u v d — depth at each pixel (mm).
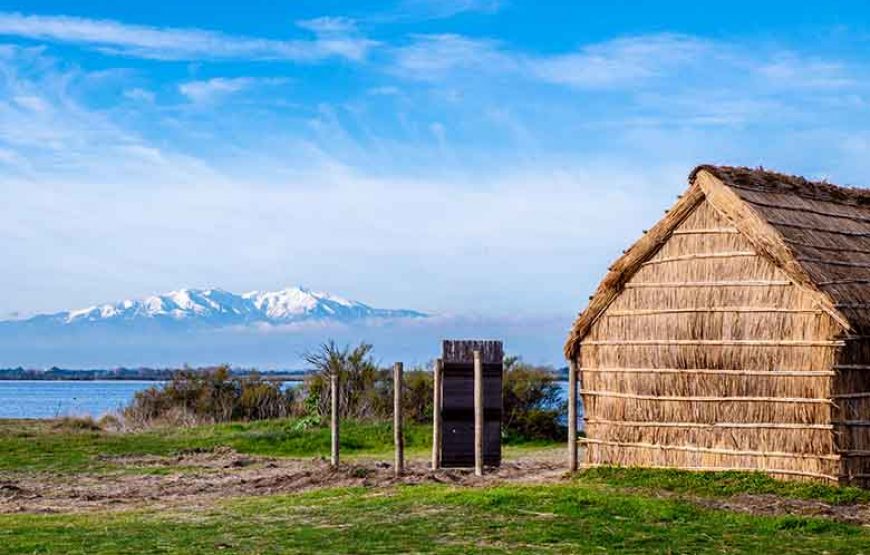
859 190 23172
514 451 31391
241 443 31219
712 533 15125
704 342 19891
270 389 42875
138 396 42031
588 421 21547
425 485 20094
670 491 18812
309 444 31453
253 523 16359
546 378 37000
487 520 15898
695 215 20281
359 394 38031
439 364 21938
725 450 19453
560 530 15102
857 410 18656
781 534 15148
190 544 14430
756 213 19219
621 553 13711
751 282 19438
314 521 16359
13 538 15125
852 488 18031
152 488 22156
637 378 20750
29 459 27438
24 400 129500
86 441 30859
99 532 15672
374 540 14555
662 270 20625
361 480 21297
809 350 18609
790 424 18781
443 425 21984
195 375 42906
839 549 14156
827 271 18922
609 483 19734
